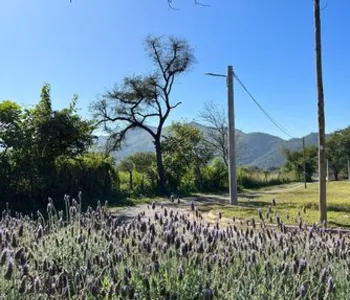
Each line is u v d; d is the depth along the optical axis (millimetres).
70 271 4789
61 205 24438
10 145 23672
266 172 70688
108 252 4719
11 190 23516
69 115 26516
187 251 4605
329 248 5473
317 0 15156
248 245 5219
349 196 28453
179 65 39469
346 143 97250
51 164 25469
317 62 15375
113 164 32375
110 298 3932
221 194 39375
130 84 38594
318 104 15258
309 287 4355
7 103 24062
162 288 4051
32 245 5219
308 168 83438
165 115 40000
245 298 4105
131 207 23562
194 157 45406
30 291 3867
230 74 25359
